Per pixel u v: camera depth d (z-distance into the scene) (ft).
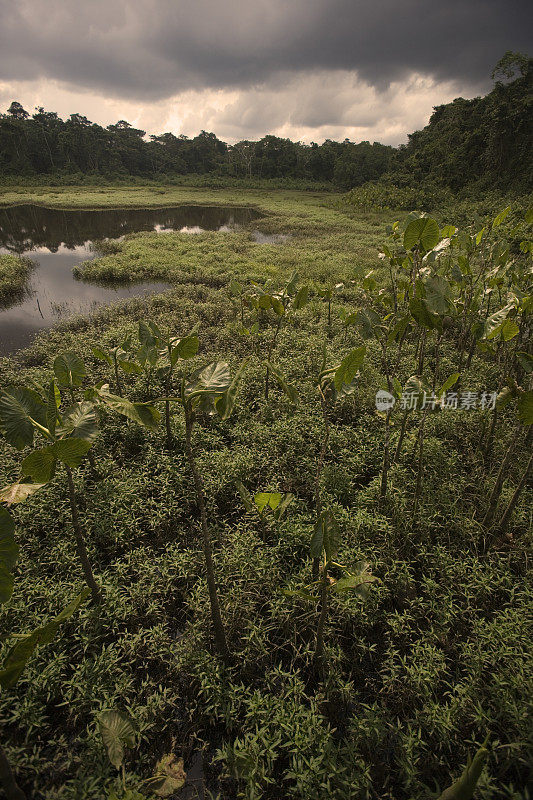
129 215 140.56
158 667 13.57
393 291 18.33
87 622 13.65
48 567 16.40
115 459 23.17
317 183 257.96
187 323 44.16
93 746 10.84
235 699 12.06
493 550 16.88
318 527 11.32
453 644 13.84
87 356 34.99
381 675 12.93
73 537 17.12
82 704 11.78
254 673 13.33
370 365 31.50
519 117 126.52
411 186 155.43
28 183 200.95
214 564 16.30
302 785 9.97
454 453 21.85
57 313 50.65
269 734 11.16
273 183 255.91
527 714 10.86
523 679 11.61
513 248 59.57
